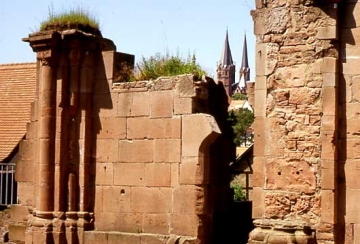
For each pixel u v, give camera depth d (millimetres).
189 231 16516
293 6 14547
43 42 18562
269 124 14664
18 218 19797
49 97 18594
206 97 17234
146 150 17500
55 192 18406
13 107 27531
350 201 13805
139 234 17188
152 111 17453
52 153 18516
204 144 16531
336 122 13938
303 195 14211
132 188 17672
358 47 13945
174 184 16922
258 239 14258
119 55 18656
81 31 18562
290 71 14531
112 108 18219
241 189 27688
